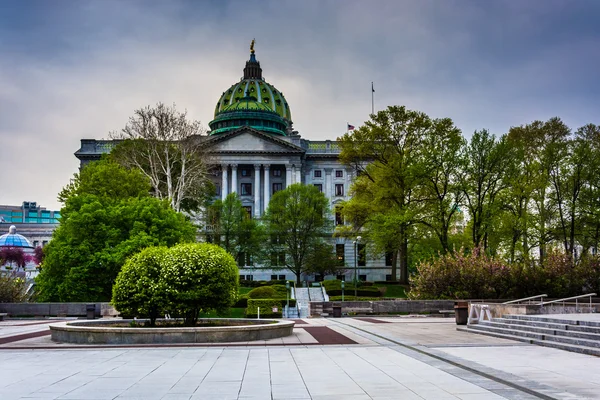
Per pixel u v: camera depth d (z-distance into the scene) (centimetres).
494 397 1099
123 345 2081
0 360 1692
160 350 1928
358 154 6650
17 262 11219
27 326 3259
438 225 5866
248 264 9188
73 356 1781
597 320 2064
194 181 6475
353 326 3112
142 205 5138
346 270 10138
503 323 2555
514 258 5534
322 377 1354
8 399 1120
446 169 5738
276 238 8475
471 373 1401
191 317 2509
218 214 8519
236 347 2005
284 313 5453
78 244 4875
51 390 1211
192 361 1648
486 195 5719
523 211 5588
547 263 4494
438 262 4631
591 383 1248
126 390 1208
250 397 1128
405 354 1789
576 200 5650
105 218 4962
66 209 5200
